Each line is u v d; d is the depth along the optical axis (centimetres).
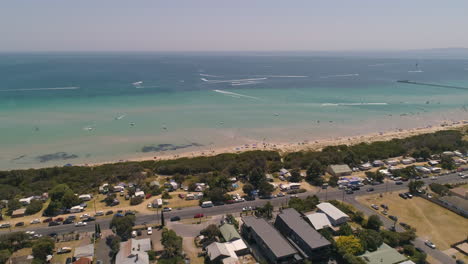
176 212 8494
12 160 12606
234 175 10988
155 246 6912
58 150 13725
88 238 7244
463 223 7988
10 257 6412
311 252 6284
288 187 9956
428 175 10975
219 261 6356
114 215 8344
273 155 12825
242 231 7581
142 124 17675
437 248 6944
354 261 6056
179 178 10769
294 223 7162
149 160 12750
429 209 8706
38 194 9556
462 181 10450
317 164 10756
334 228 7450
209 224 7844
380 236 6831
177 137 15838
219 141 15488
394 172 10938
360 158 12375
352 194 9625
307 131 17325
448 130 16175
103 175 10769
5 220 8088
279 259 6169
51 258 6450
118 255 6316
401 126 18562
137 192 9544
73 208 8531
